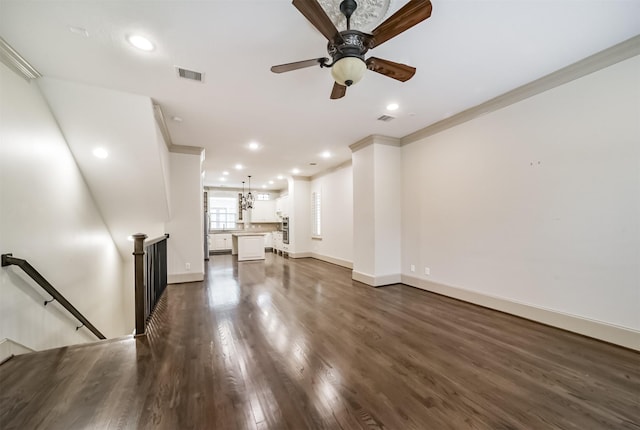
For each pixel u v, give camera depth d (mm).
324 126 4023
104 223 4133
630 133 2266
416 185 4449
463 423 1484
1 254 1979
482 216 3453
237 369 2041
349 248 6477
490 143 3324
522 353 2266
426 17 1474
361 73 1727
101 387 1781
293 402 1664
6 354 2029
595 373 1955
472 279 3607
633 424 1470
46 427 1421
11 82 2143
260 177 8477
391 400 1686
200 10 1765
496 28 1997
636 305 2252
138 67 2402
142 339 2568
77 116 2846
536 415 1546
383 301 3801
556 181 2730
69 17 1784
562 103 2664
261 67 2438
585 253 2541
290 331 2787
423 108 3447
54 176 2736
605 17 1897
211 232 10484
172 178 4855
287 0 1699
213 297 4070
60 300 2381
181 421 1486
